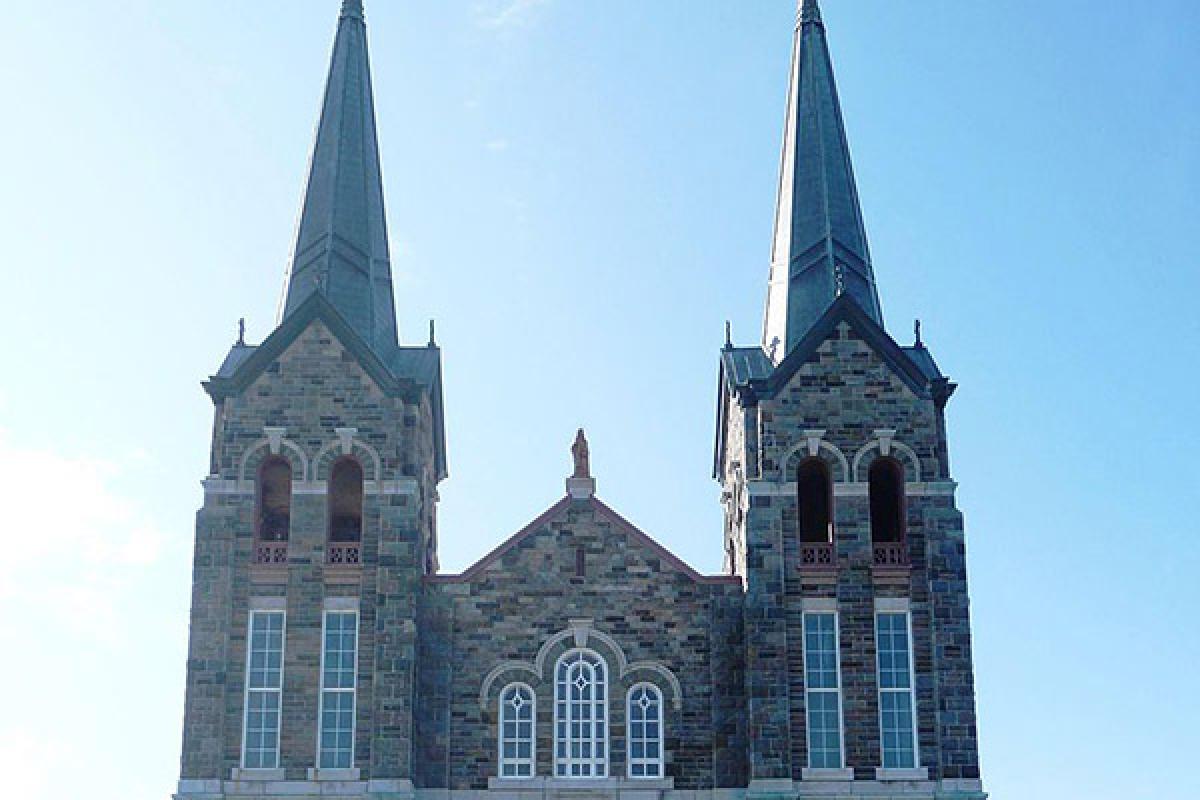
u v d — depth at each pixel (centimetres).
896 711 6669
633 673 6806
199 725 6581
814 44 8056
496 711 6762
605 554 6956
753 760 6538
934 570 6788
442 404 7506
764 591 6744
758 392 7012
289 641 6725
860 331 7100
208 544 6812
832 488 6919
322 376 7031
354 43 8025
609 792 6650
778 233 7731
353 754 6594
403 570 6762
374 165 7825
